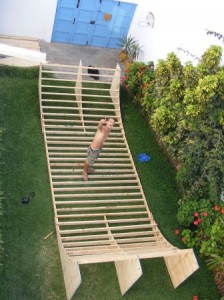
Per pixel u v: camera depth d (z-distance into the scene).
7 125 11.82
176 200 11.52
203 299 9.78
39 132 12.01
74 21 14.64
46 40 14.97
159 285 9.77
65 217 10.20
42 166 11.23
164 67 11.05
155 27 13.68
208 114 10.00
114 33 15.30
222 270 9.88
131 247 9.77
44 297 8.90
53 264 9.43
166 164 12.31
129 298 9.38
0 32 14.48
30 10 13.98
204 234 10.27
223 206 10.11
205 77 9.28
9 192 10.37
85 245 9.61
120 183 11.41
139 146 12.57
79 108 12.58
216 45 10.16
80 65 12.30
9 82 12.90
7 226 9.72
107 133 10.33
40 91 12.22
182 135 10.81
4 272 8.98
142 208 11.10
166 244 10.02
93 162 10.88
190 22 11.88
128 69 13.34
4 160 10.98
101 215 10.50
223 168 9.80
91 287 9.31
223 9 10.49
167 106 10.98
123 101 13.62
